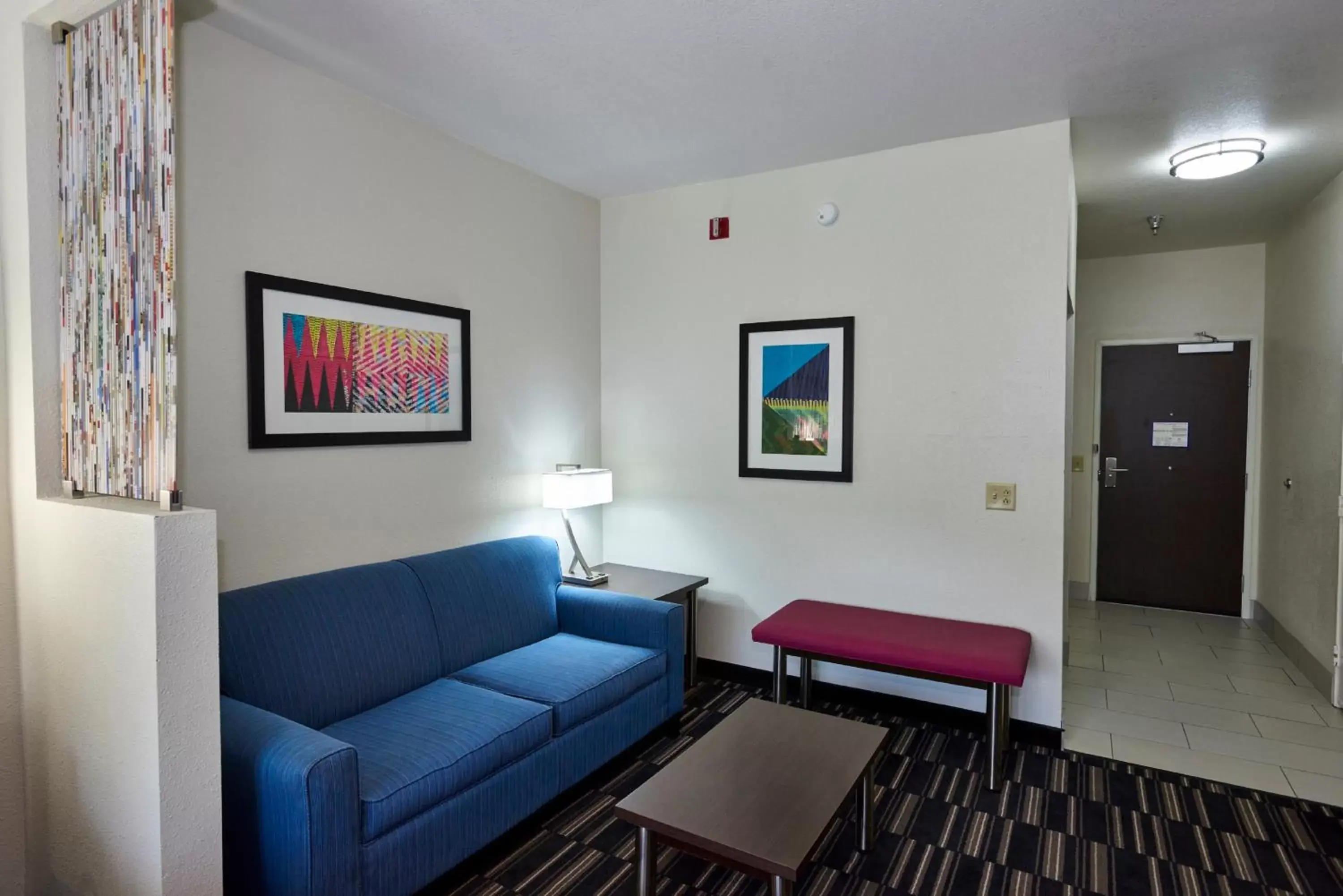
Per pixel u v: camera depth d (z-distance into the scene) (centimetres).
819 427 350
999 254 309
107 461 178
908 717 335
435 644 266
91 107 179
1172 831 243
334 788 170
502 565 307
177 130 218
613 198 404
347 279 270
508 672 266
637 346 400
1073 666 407
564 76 258
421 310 297
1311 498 391
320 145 259
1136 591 543
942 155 319
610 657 283
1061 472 301
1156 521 535
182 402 222
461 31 228
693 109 286
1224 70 251
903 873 221
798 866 159
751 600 373
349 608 244
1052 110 286
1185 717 336
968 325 316
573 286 388
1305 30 223
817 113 289
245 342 238
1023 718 309
